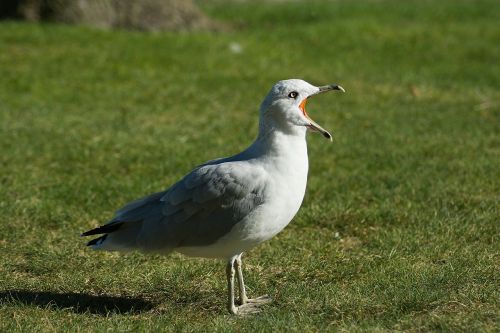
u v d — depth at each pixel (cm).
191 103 1856
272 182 827
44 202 1211
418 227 1105
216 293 920
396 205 1200
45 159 1445
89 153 1477
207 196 826
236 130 1655
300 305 859
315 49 2442
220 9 3269
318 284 933
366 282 916
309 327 785
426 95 1966
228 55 2286
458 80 2123
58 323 823
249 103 1873
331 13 3089
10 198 1235
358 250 1049
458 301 834
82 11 2530
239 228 827
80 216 1173
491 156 1445
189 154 1479
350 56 2369
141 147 1523
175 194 838
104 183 1312
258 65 2211
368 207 1201
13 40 2255
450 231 1078
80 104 1827
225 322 818
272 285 943
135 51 2248
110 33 2409
